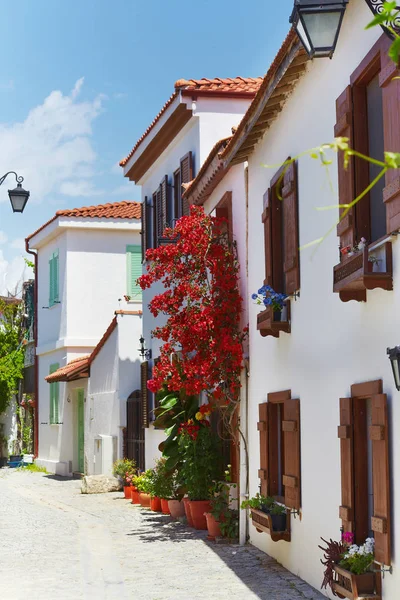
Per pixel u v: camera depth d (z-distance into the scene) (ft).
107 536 45.85
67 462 92.63
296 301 32.58
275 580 31.50
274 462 36.45
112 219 94.22
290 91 33.06
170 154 62.69
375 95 24.86
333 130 27.76
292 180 32.55
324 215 28.91
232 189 45.50
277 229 36.27
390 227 21.93
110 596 29.99
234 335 43.29
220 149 43.19
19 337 115.24
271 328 33.40
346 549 24.59
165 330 45.14
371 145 25.16
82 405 91.40
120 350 74.28
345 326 26.58
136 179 71.87
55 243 98.07
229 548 39.83
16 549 41.91
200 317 43.37
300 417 31.83
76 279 94.22
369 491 25.25
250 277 41.01
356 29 25.20
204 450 48.52
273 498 35.81
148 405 66.23
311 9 23.43
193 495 48.26
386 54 22.11
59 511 58.95
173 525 49.47
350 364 26.05
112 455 75.25
